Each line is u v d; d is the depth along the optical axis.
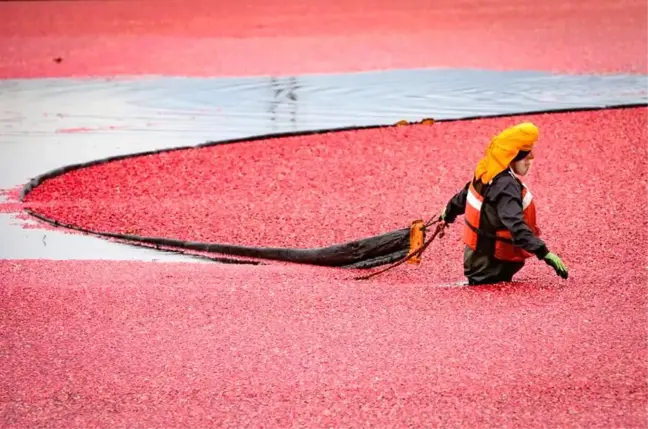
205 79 31.25
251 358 9.41
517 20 42.88
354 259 12.73
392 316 10.46
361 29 41.97
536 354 9.20
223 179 18.52
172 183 18.36
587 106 24.73
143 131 23.59
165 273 12.59
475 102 26.05
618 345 9.34
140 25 45.44
